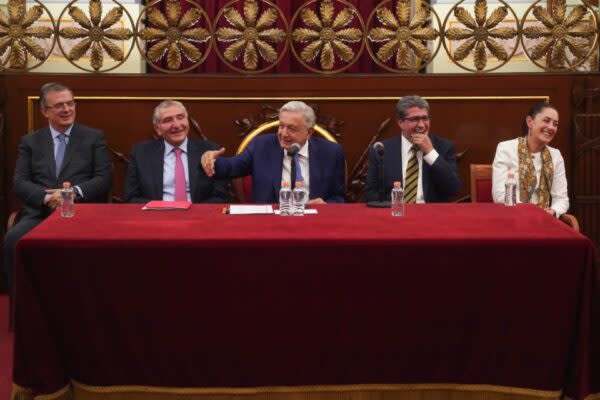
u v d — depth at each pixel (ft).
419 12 16.08
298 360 9.58
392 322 9.50
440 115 16.37
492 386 9.64
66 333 9.48
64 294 9.37
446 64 20.35
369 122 16.35
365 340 9.55
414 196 13.80
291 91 16.25
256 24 16.08
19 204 16.55
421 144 13.57
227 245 9.22
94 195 14.79
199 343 9.51
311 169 13.69
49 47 19.98
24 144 15.15
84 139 15.15
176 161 14.69
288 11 19.65
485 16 15.98
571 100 16.34
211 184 14.66
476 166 15.05
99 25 16.01
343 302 9.43
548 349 9.48
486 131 16.40
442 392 9.72
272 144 13.79
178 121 14.49
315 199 12.90
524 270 9.31
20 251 9.18
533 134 14.53
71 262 9.27
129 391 9.59
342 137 16.37
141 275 9.31
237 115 16.30
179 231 9.66
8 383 11.67
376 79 16.22
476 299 9.43
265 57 16.12
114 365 9.54
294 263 9.29
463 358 9.62
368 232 9.59
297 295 9.39
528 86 16.29
